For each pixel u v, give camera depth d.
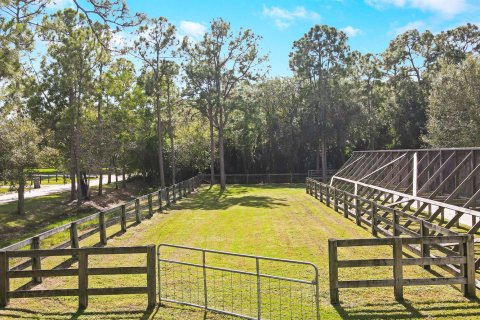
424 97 44.66
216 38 36.53
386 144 47.25
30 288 8.61
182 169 44.19
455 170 12.91
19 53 18.20
